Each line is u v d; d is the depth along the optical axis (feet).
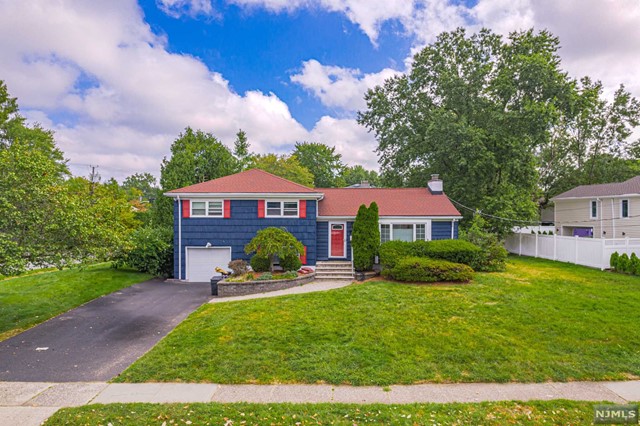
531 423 14.40
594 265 53.16
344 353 22.02
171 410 15.56
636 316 28.09
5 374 20.12
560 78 70.13
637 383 18.40
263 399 16.78
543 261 61.16
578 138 110.83
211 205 52.65
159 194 68.69
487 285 39.81
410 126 87.61
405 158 85.66
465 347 22.63
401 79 87.04
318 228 55.57
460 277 40.91
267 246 44.27
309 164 161.58
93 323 30.58
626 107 105.19
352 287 40.09
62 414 15.25
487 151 71.82
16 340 26.13
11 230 27.99
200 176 71.00
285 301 34.58
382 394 17.30
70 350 24.09
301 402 16.44
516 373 19.38
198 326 28.12
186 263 52.54
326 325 27.09
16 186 28.40
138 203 116.88
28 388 18.26
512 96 73.67
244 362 20.95
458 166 77.15
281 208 52.54
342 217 54.54
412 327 26.40
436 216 54.19
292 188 53.11
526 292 36.19
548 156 112.68
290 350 22.61
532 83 69.97
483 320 27.66
